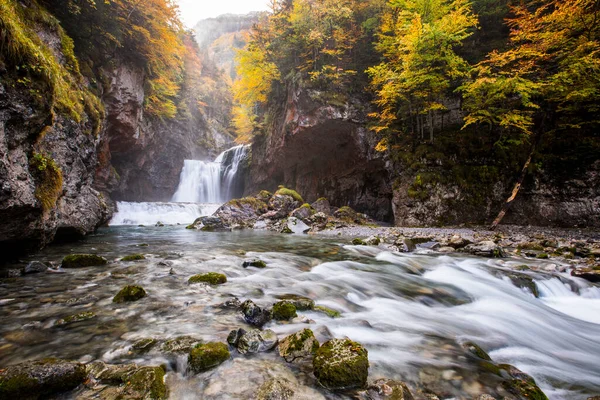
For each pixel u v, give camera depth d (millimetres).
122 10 18078
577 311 5328
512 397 2393
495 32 19281
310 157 25703
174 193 33938
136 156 26859
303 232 16422
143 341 2914
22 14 8828
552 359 3479
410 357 3045
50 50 9859
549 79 13617
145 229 16969
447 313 4723
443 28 15289
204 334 3176
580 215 13383
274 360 2709
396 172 18875
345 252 9477
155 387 2170
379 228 16703
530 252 9102
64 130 9070
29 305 3984
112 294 4520
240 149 37531
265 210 20984
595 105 13461
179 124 35188
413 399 2256
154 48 21078
